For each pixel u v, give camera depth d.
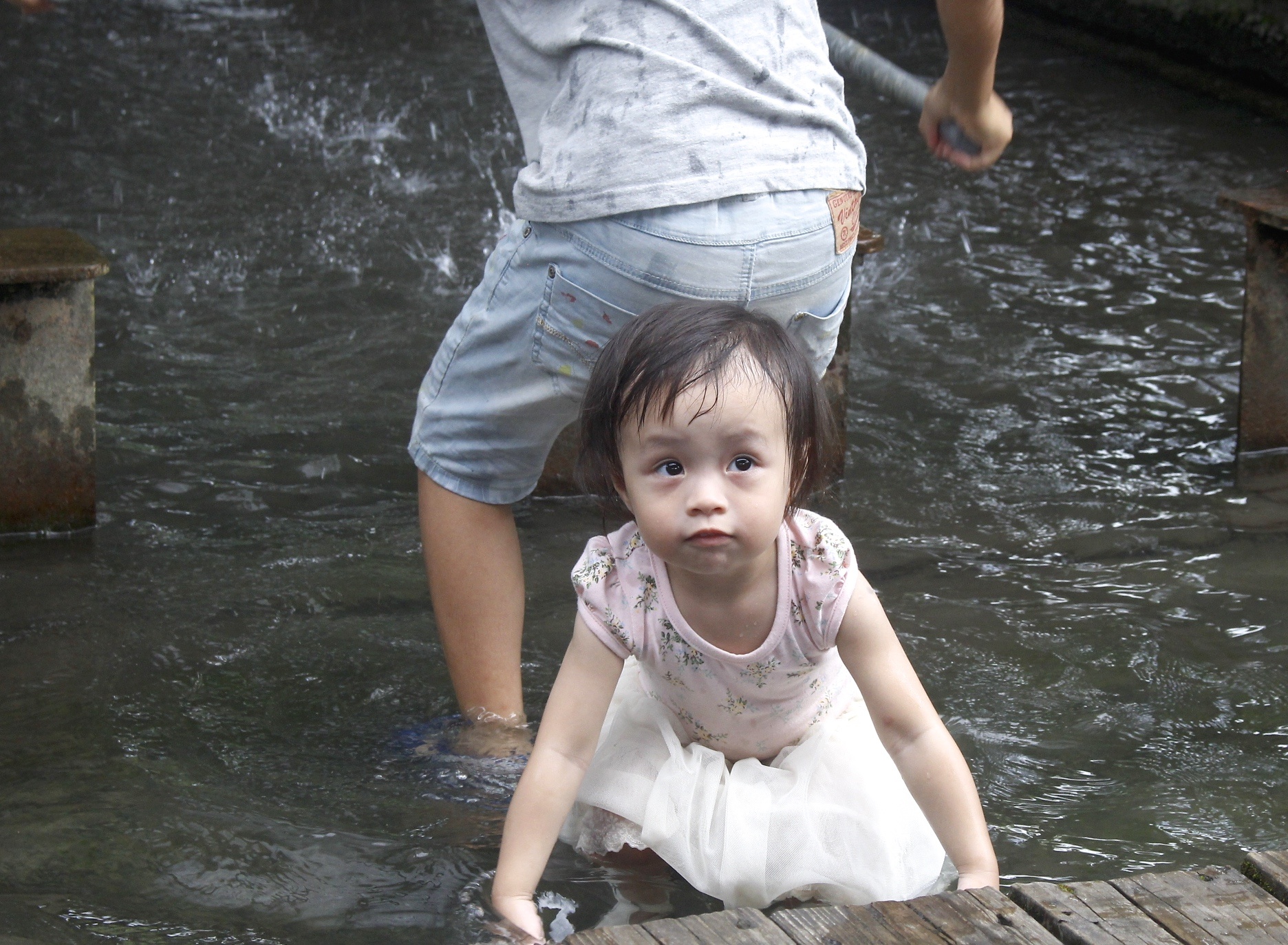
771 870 1.69
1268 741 2.08
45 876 1.71
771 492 1.59
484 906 1.67
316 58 7.36
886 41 7.75
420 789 1.95
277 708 2.20
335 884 1.71
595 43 1.83
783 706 1.83
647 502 1.60
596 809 1.80
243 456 3.25
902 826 1.76
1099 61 7.40
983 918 1.43
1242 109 6.50
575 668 1.75
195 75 6.93
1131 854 1.79
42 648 2.38
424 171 5.58
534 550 2.83
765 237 1.80
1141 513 2.99
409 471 3.20
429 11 8.49
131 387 3.62
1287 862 1.50
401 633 2.47
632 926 1.42
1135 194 5.37
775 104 1.82
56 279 2.77
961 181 5.52
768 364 1.60
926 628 2.46
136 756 2.03
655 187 1.78
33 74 6.81
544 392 1.95
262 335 3.99
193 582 2.66
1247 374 3.24
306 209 5.10
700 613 1.74
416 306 4.24
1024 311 4.26
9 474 2.83
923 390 3.69
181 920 1.63
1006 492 3.11
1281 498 3.06
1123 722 2.14
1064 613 2.52
